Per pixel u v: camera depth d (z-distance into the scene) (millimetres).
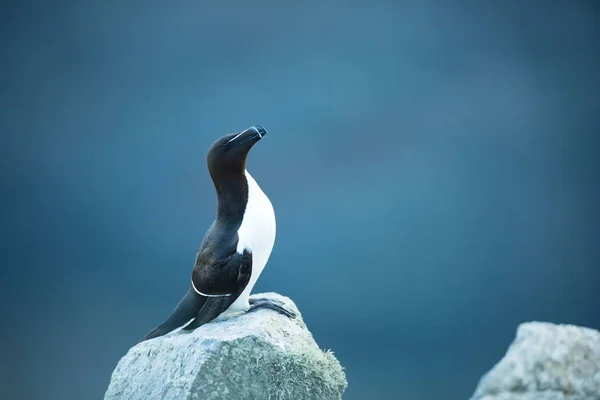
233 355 11344
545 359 9359
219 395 11250
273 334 11867
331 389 11734
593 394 9227
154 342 12203
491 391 9297
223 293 12320
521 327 9758
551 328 9656
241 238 12227
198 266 12359
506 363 9414
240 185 12383
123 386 12117
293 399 11492
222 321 12414
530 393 9219
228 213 12398
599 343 9523
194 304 12570
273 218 12547
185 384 11281
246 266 12188
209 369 11242
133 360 12266
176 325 12578
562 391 9211
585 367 9367
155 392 11617
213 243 12320
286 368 11492
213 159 12289
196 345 11508
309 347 11867
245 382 11352
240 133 12242
